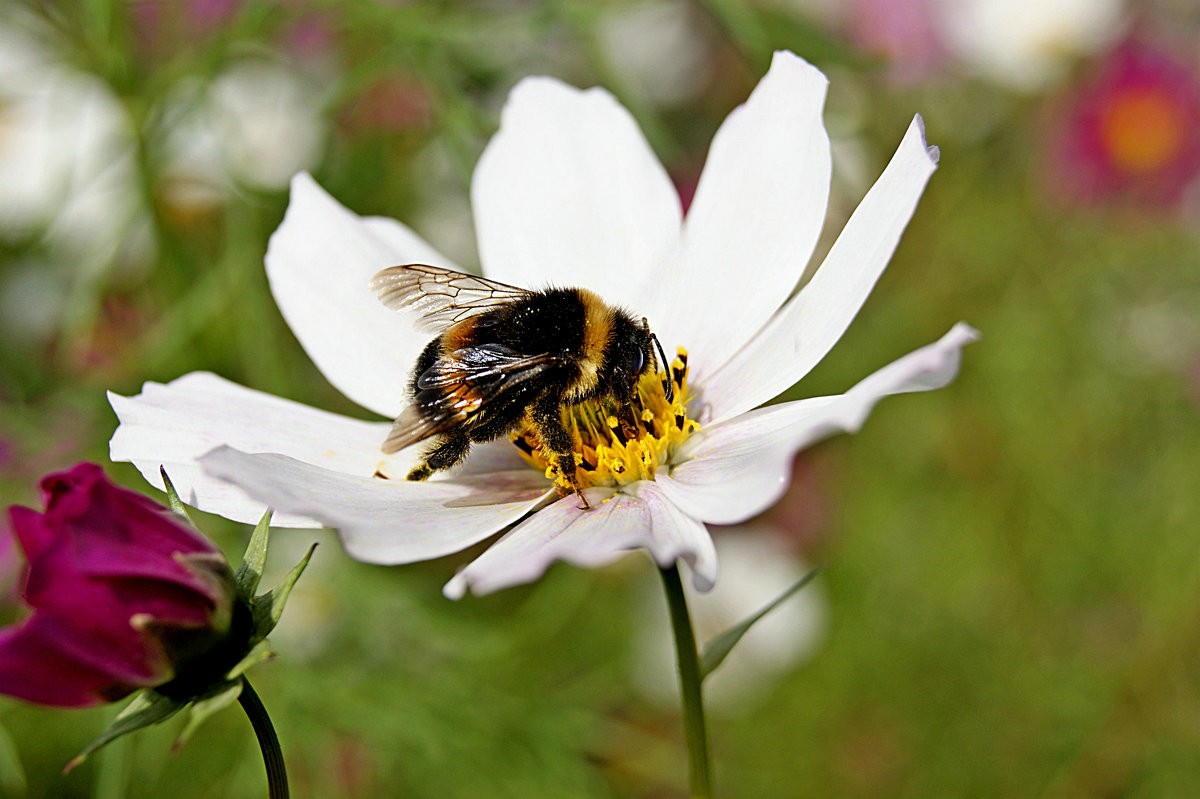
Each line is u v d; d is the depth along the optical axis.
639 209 0.21
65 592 0.17
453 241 0.29
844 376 0.34
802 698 0.32
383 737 0.26
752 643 0.30
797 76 0.21
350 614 0.27
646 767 0.29
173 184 0.28
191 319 0.26
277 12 0.26
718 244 0.21
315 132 0.29
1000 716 0.31
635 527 0.19
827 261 0.19
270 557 0.27
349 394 0.21
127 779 0.25
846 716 0.32
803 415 0.19
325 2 0.26
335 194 0.28
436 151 0.28
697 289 0.21
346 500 0.19
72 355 0.27
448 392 0.20
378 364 0.21
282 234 0.22
